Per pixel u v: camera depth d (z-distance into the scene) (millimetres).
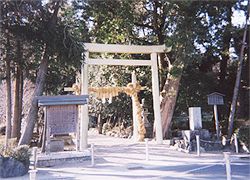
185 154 10906
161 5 15703
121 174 7773
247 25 13102
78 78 17484
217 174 7465
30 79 14562
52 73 15523
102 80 20000
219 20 13961
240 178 6996
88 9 13328
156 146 13477
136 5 15477
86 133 13367
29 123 10703
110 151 12242
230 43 15648
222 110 16812
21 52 12562
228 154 6320
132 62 14938
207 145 11750
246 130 11289
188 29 12891
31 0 10297
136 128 16547
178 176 7348
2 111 20016
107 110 21375
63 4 11695
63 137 12297
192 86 17188
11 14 10539
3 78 12883
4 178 7527
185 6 12453
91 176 7641
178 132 16250
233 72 16969
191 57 13234
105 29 15281
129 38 16828
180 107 17875
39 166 9312
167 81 16188
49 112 10352
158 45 16000
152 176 7418
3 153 8133
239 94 16078
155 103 15133
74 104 10594
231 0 12922
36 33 11086
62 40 10938
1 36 11305
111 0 13359
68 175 7859
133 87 16188
